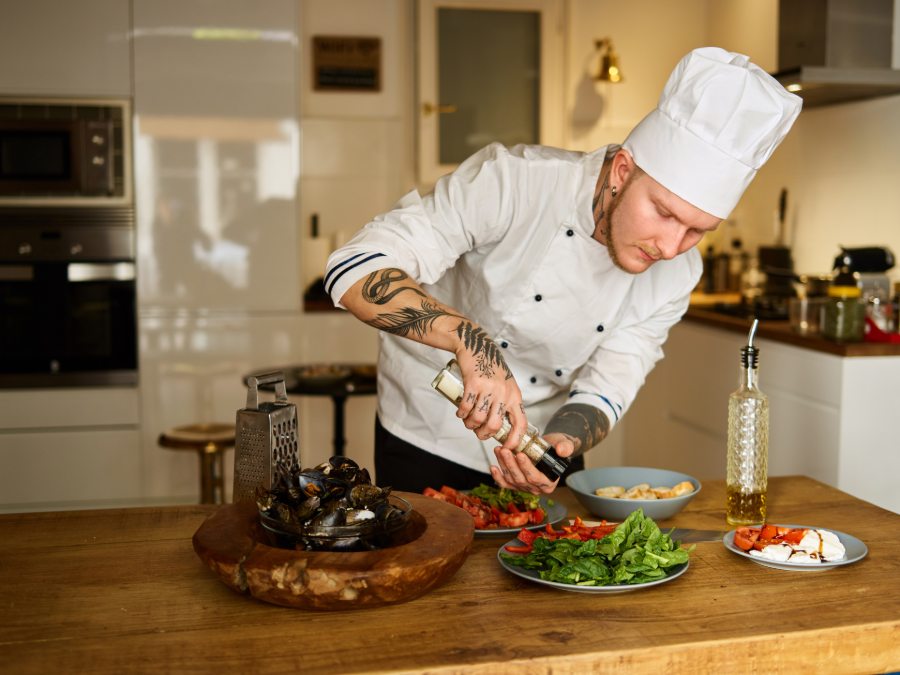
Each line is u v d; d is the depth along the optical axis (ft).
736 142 4.88
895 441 9.62
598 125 15.97
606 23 15.72
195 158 13.28
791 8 11.65
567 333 6.23
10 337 13.19
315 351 13.78
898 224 11.11
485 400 4.71
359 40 15.03
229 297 13.52
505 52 15.74
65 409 13.30
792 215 13.44
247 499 4.81
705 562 4.67
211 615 4.02
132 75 13.08
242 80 13.28
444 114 15.74
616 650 3.68
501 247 6.00
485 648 3.70
